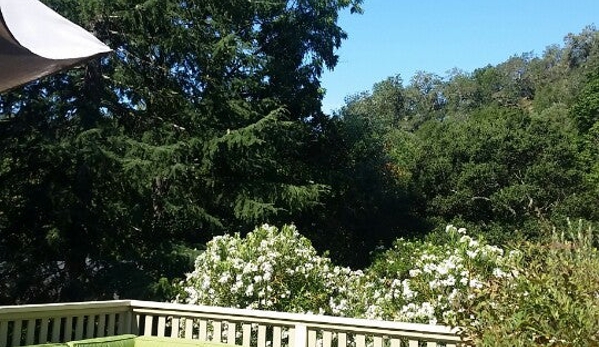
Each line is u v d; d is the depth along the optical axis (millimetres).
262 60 12805
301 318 4320
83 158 10000
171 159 10945
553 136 17578
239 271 6141
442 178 18172
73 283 10016
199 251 10758
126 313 4953
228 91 12555
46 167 10453
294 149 14086
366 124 17953
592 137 22188
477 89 51812
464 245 6039
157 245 10914
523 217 16953
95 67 10844
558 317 3133
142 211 10883
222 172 12211
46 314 4312
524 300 3369
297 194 12336
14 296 10117
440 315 5582
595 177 18344
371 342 5051
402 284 6137
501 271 5531
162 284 9531
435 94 52062
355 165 17484
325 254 7184
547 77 51812
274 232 6684
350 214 17016
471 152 17781
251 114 12492
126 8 11062
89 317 4648
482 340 3293
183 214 11414
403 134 23188
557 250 3629
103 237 10508
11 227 10359
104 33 11414
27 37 2533
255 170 12484
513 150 17500
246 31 14461
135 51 11797
